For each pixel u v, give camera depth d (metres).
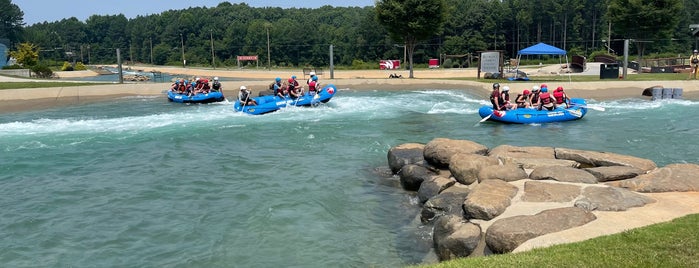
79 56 159.50
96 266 7.46
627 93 27.56
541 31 102.12
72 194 10.87
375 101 26.42
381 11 41.47
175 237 8.45
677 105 23.06
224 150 14.98
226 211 9.63
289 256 7.68
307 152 14.58
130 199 10.46
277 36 119.50
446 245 7.20
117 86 30.98
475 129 18.09
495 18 99.50
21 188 11.35
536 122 19.05
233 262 7.50
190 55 132.38
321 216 9.31
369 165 13.02
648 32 45.34
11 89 27.81
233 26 131.88
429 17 40.62
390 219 9.19
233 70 83.00
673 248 5.61
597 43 99.38
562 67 48.69
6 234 8.70
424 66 87.12
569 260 5.50
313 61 116.50
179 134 17.56
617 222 6.93
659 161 12.90
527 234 6.56
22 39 133.88
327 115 21.66
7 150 15.16
